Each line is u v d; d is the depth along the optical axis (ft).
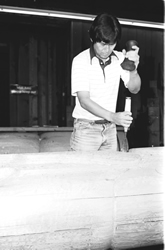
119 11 11.72
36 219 2.84
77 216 2.93
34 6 10.59
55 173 3.07
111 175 3.16
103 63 5.06
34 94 23.65
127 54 5.18
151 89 20.21
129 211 3.08
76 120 5.37
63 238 2.95
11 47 23.00
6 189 2.84
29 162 3.18
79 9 11.18
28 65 23.48
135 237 3.18
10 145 7.61
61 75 23.58
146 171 3.29
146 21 12.15
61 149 7.72
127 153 3.59
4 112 23.41
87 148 5.27
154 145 19.45
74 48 20.04
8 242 2.82
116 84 5.40
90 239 3.02
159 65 20.53
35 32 23.13
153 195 3.16
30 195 2.84
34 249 2.92
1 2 10.34
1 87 23.29
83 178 3.06
